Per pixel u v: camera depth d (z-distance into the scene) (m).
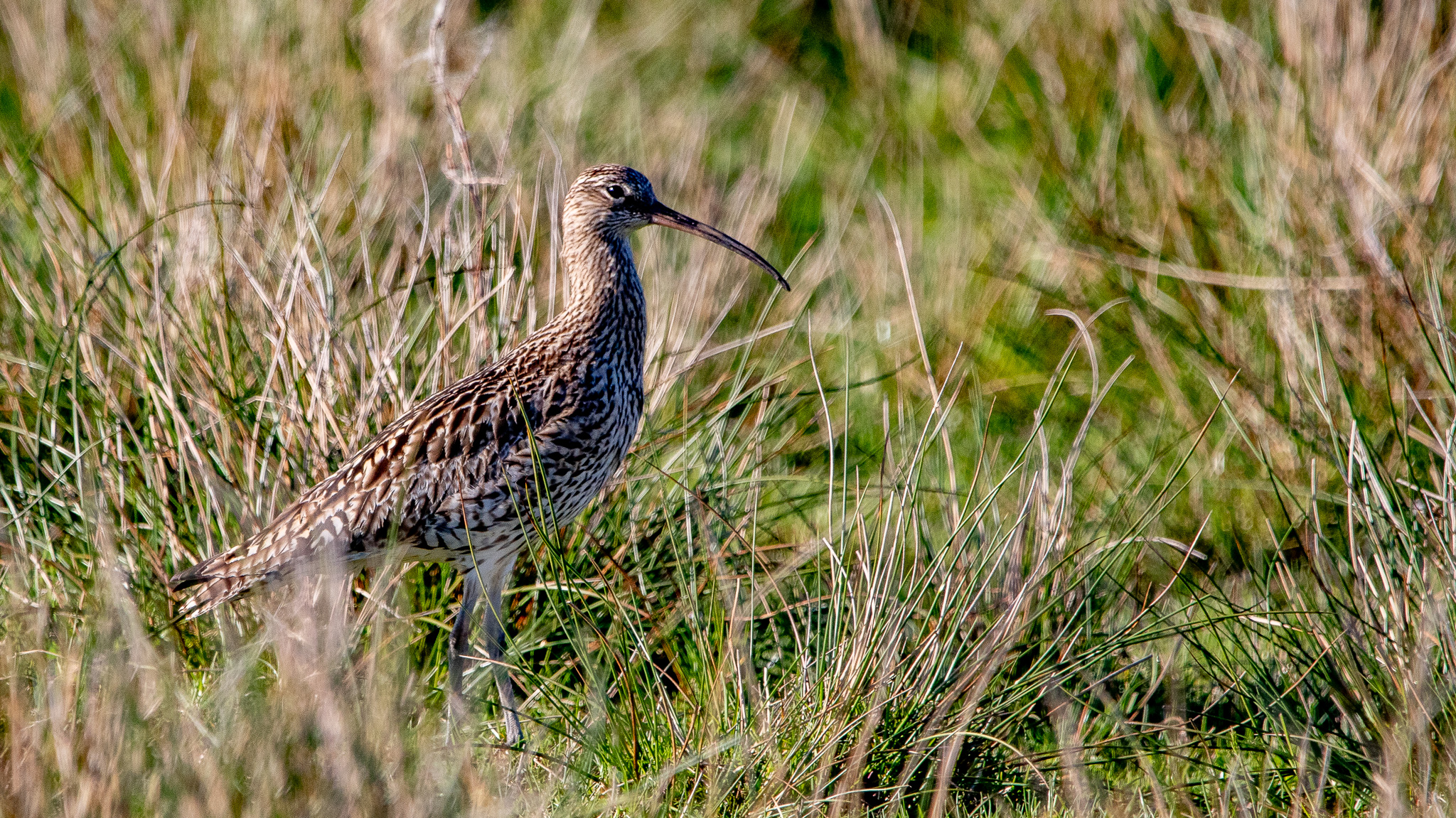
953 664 9.93
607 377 11.59
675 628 11.55
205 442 11.51
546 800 8.77
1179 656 11.30
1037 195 16.62
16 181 14.06
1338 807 9.71
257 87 15.48
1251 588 11.93
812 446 13.84
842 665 9.86
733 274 15.90
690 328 14.23
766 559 12.34
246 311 12.48
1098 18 17.12
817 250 17.19
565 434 11.25
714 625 10.84
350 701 8.16
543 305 13.59
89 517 10.84
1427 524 10.39
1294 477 12.96
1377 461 11.39
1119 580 11.59
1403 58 14.50
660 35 20.77
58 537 11.55
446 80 14.09
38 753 7.91
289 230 13.16
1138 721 10.77
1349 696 10.10
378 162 14.45
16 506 11.42
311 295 12.04
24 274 13.12
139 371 11.65
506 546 11.22
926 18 20.78
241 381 11.91
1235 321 14.14
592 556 11.92
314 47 16.31
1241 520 12.95
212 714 9.05
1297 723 9.94
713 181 17.27
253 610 11.26
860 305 16.12
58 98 15.86
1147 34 16.73
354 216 14.22
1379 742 9.75
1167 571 12.22
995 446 14.24
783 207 17.98
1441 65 14.03
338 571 9.26
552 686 10.88
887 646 9.77
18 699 8.12
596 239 11.98
